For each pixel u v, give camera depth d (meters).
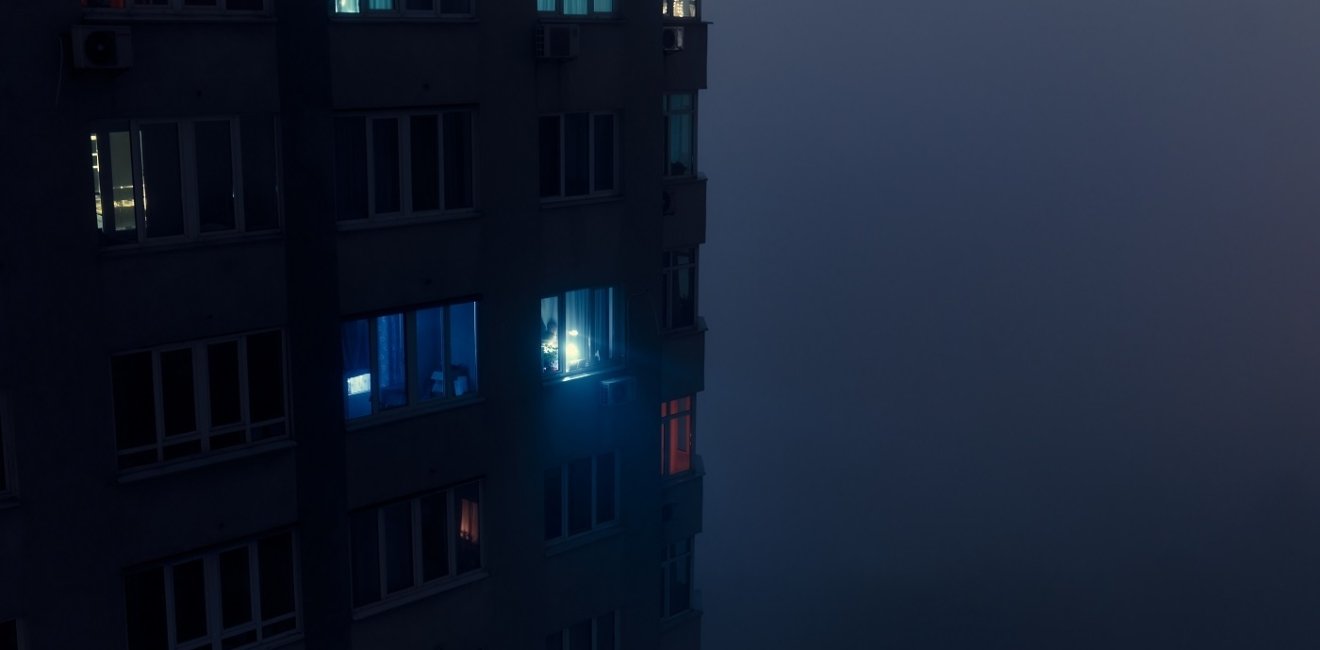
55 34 13.45
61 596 14.43
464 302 17.88
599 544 20.52
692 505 22.59
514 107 17.91
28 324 13.72
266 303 15.65
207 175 14.99
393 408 17.41
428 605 18.11
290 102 15.43
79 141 13.79
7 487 13.98
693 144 21.72
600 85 19.05
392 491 17.39
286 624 16.73
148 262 14.53
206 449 15.51
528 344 18.80
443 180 17.39
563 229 18.97
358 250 16.44
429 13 16.80
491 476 18.66
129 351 14.61
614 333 20.31
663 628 22.53
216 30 14.65
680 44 20.17
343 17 15.81
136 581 15.13
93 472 14.46
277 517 16.20
